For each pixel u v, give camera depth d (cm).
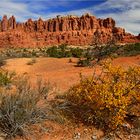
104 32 17962
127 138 786
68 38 18062
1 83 1152
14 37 16875
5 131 751
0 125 772
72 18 19512
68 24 19325
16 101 795
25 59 3266
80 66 2644
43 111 826
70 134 783
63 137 767
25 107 800
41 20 19525
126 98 832
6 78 1204
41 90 948
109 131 810
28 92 853
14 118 761
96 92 845
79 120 854
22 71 2569
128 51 3494
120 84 844
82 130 808
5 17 18988
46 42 17925
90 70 1844
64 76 1594
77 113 891
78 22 19388
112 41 3234
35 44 17475
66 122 835
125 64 2216
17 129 754
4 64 2859
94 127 827
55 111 859
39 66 2878
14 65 2873
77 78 1505
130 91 851
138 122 835
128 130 819
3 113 779
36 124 798
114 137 787
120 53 3334
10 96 817
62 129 802
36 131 775
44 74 1756
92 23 19238
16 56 4291
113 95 834
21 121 762
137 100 873
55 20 19400
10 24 19025
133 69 913
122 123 821
